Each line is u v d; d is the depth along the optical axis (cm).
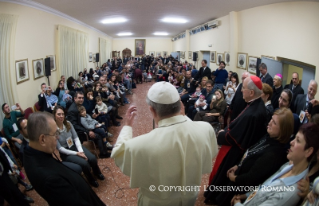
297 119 218
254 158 172
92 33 1217
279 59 514
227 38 780
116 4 629
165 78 1130
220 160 220
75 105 392
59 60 722
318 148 115
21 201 219
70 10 693
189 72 678
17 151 354
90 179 302
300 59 428
